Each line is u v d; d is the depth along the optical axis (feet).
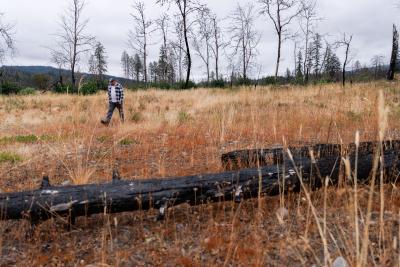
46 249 9.80
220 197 11.07
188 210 12.31
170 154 20.83
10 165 19.15
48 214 10.19
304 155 14.62
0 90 88.07
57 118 39.29
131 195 10.54
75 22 109.50
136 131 29.12
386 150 13.25
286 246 9.39
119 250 9.63
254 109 41.24
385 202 11.51
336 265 7.81
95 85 84.58
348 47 96.99
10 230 11.09
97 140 26.27
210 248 9.52
